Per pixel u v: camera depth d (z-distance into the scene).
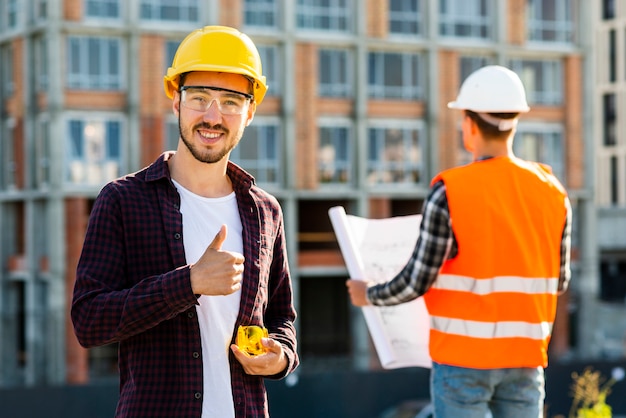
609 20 55.16
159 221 3.42
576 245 37.88
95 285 3.29
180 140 3.53
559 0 37.31
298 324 35.97
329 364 34.88
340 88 34.75
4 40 33.88
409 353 5.11
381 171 35.25
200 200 3.53
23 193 33.12
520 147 36.88
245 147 33.66
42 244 33.28
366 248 5.12
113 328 3.19
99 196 3.44
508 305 4.37
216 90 3.42
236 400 3.39
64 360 31.75
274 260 3.75
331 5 34.72
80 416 23.94
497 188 4.42
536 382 4.51
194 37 3.46
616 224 49.56
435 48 35.44
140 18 32.50
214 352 3.39
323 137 34.53
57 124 31.72
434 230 4.38
